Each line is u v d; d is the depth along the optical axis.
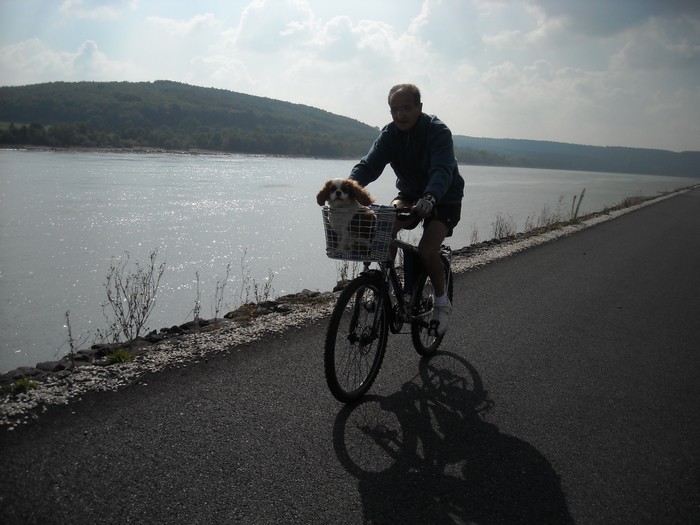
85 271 16.61
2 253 19.17
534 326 5.99
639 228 17.41
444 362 4.73
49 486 2.63
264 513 2.55
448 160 3.81
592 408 3.97
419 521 2.57
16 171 64.81
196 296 13.49
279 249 21.05
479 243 12.71
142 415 3.41
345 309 3.55
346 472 2.94
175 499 2.60
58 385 3.73
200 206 36.31
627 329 6.08
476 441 3.38
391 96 3.88
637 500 2.85
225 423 3.38
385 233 3.39
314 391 3.94
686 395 4.30
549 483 2.96
